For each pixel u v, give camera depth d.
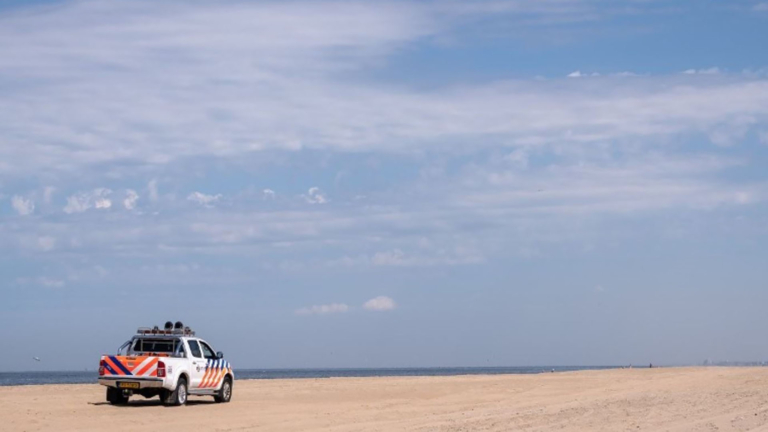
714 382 38.41
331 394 33.78
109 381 25.00
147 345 26.52
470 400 30.34
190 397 31.12
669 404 26.27
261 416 23.14
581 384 39.81
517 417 22.36
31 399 27.42
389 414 24.12
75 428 19.52
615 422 20.61
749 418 21.16
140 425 20.34
